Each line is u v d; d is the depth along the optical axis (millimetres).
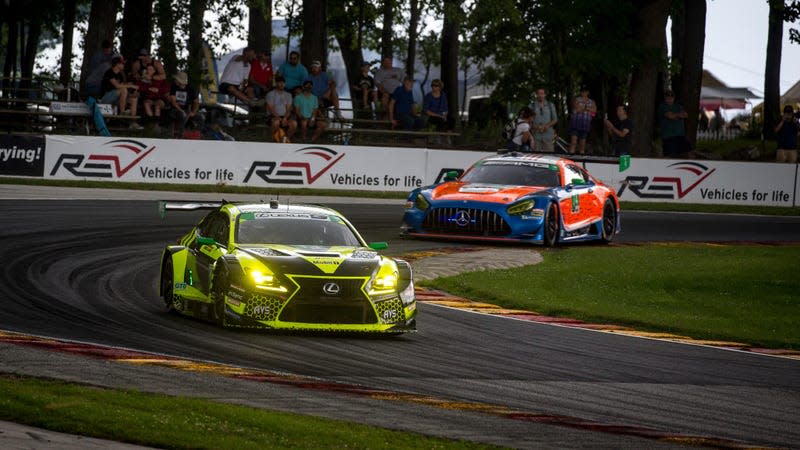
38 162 94125
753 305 58000
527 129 102000
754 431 29859
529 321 48000
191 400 27328
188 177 97062
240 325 38844
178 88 109875
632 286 60969
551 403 31594
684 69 144750
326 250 41469
